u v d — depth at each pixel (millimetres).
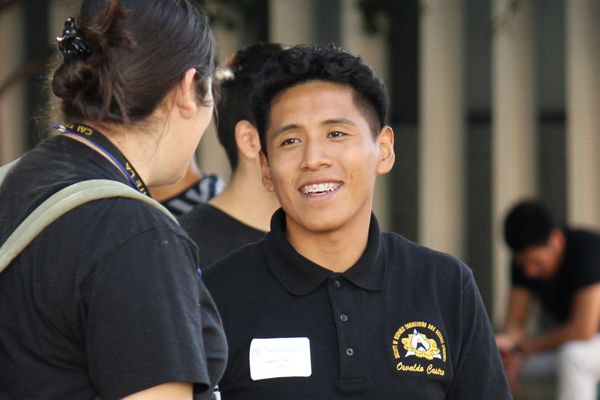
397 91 12039
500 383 2994
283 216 3154
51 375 2170
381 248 3006
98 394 2182
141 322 2105
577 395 8344
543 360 9328
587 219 10773
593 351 8367
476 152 11703
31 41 13000
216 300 2965
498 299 11297
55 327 2152
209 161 12133
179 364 2117
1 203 2289
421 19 11430
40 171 2311
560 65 11250
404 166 12062
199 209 4047
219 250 3844
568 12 10688
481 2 11602
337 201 2861
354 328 2830
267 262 3000
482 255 11594
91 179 2271
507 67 11023
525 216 8461
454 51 11586
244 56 4160
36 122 2795
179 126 2502
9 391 2188
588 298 8336
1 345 2191
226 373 2875
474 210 11688
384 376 2779
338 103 2881
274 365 2803
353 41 11289
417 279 3002
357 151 2881
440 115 11492
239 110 3973
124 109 2309
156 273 2162
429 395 2814
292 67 2910
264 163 3184
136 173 2408
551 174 11344
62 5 12312
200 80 2531
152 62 2354
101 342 2098
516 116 11148
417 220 11969
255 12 9289
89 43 2328
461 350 2980
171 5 2451
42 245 2178
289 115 2893
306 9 11922
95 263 2125
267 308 2912
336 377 2770
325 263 2973
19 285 2176
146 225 2217
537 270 8531
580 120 10656
